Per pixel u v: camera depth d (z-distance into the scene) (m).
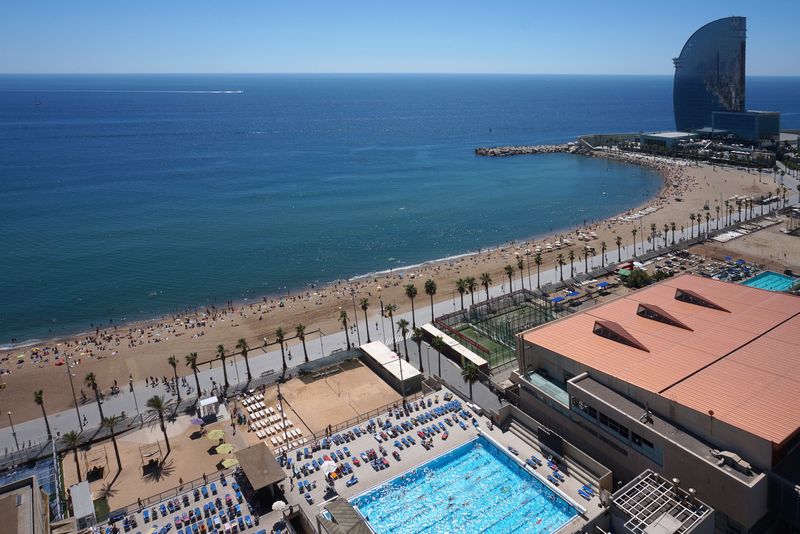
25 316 153.25
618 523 66.19
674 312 95.81
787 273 142.25
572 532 66.19
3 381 120.81
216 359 116.12
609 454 77.06
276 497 76.81
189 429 98.25
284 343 130.88
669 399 70.88
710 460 64.06
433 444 86.06
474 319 132.88
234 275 179.12
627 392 77.00
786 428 63.00
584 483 74.81
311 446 87.62
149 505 77.31
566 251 184.25
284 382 112.50
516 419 90.06
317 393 107.75
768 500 62.69
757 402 68.38
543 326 96.44
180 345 133.38
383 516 73.00
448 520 71.69
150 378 118.00
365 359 119.00
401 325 114.81
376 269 182.38
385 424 92.75
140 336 139.50
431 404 98.00
